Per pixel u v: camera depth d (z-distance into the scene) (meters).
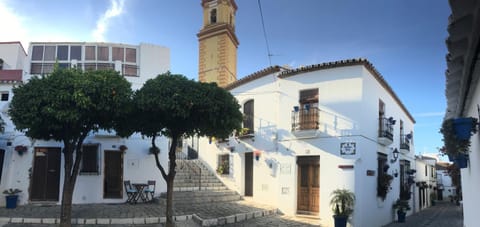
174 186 15.16
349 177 12.65
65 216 9.70
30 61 14.64
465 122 4.63
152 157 14.73
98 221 10.55
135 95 9.69
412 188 21.23
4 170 13.34
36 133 9.84
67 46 14.88
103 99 9.15
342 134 13.06
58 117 8.71
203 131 9.86
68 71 9.46
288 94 14.67
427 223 15.55
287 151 14.43
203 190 15.64
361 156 12.73
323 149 13.41
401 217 15.89
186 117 9.34
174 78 9.61
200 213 12.09
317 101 13.91
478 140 4.68
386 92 16.31
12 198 12.61
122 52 15.09
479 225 5.06
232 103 9.99
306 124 13.91
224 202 14.85
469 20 3.13
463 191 8.55
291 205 14.00
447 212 21.81
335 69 13.56
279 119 14.84
